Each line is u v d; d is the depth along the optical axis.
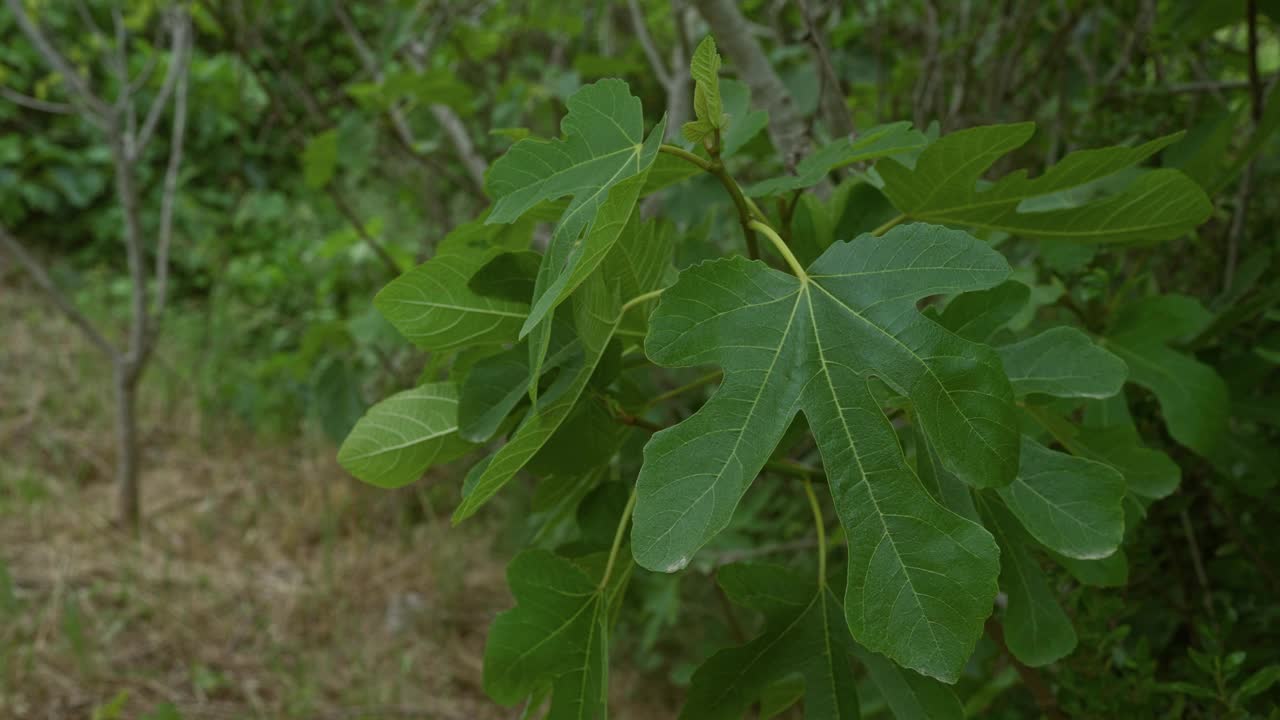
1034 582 0.51
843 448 0.38
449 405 0.50
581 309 0.44
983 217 0.53
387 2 1.88
